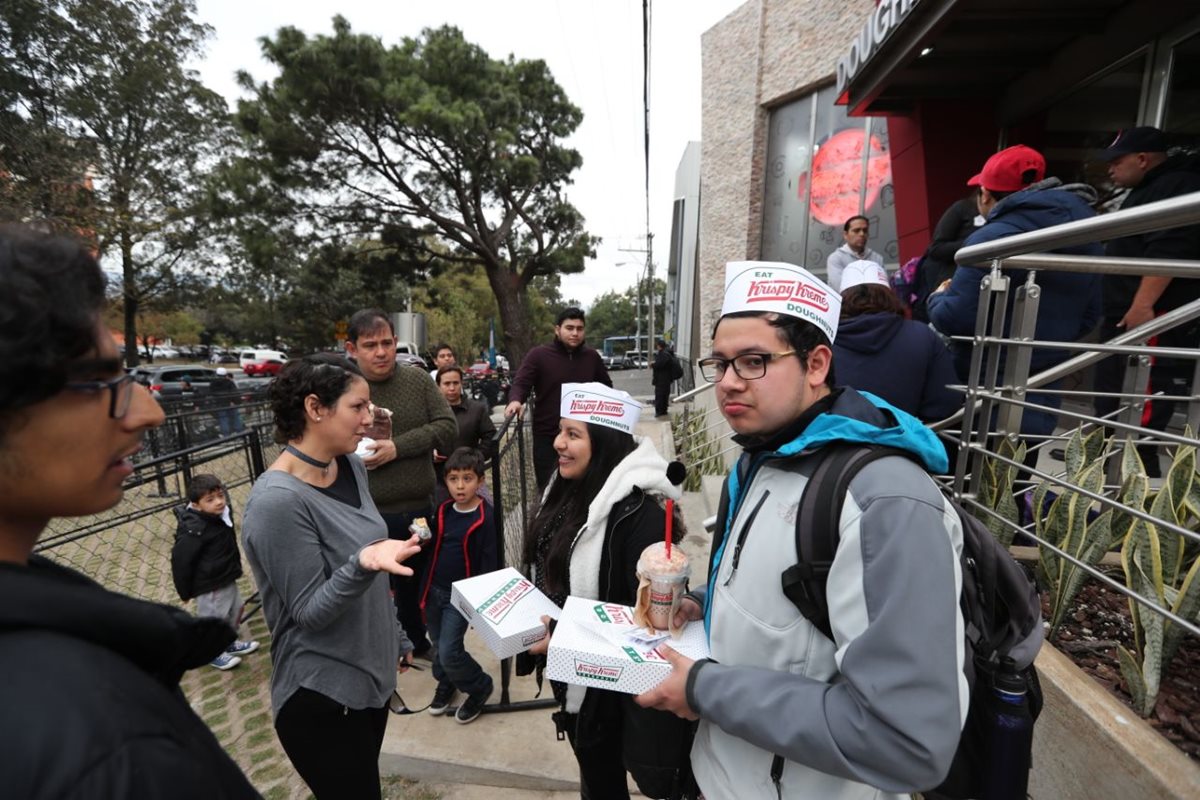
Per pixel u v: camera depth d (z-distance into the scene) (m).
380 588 1.86
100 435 0.59
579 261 20.48
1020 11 4.15
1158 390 3.25
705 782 1.22
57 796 0.44
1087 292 2.56
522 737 2.73
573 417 1.86
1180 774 1.26
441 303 26.33
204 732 0.63
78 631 0.55
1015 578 1.08
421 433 3.15
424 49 16.64
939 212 5.81
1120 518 2.27
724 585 1.15
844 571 0.92
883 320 2.37
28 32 16.95
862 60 5.18
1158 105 3.86
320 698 1.71
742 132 9.62
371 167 17.19
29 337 0.50
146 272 25.55
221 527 3.91
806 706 0.92
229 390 17.97
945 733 0.82
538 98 18.78
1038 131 5.18
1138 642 1.66
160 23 21.59
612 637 1.30
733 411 1.11
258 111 15.90
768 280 1.07
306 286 26.83
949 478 2.65
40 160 12.69
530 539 2.07
